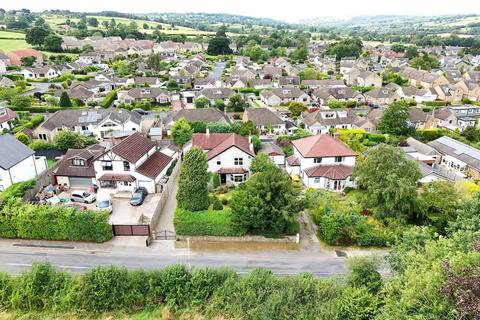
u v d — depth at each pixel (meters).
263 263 38.16
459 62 181.75
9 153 49.78
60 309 30.64
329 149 55.78
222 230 41.41
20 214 39.62
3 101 102.19
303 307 28.91
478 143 77.94
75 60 168.12
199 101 102.38
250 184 41.69
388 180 42.12
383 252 40.31
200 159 42.84
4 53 149.50
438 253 27.05
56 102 99.62
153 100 108.56
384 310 25.69
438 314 21.80
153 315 30.56
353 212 43.81
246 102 109.25
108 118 77.12
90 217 39.84
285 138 71.38
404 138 76.69
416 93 119.06
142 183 51.28
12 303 30.89
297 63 188.62
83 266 36.56
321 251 40.53
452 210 42.72
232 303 30.36
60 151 63.69
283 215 39.50
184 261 38.03
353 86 135.62
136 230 41.78
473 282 21.11
